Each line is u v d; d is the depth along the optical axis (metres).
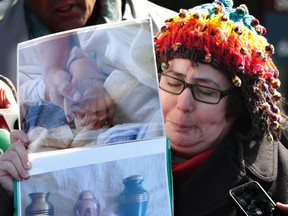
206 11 2.31
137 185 2.14
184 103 2.24
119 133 2.19
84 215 2.15
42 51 2.28
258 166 2.28
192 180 2.26
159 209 2.13
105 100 2.21
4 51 3.43
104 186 2.16
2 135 2.54
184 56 2.24
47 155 2.21
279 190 2.30
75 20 3.34
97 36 2.24
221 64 2.23
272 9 5.84
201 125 2.27
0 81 2.77
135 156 2.16
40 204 2.17
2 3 3.52
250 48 2.27
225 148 2.28
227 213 2.23
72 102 2.23
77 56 2.25
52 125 2.24
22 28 3.46
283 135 2.49
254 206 2.19
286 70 5.70
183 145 2.28
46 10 3.35
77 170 2.18
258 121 2.29
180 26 2.27
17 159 2.20
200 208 2.24
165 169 2.15
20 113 2.29
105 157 2.18
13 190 2.23
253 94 2.28
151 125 2.17
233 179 2.24
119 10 3.57
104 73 2.22
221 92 2.24
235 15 2.33
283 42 5.81
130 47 2.20
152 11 3.71
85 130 2.21
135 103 2.19
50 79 2.26
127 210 2.14
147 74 2.18
